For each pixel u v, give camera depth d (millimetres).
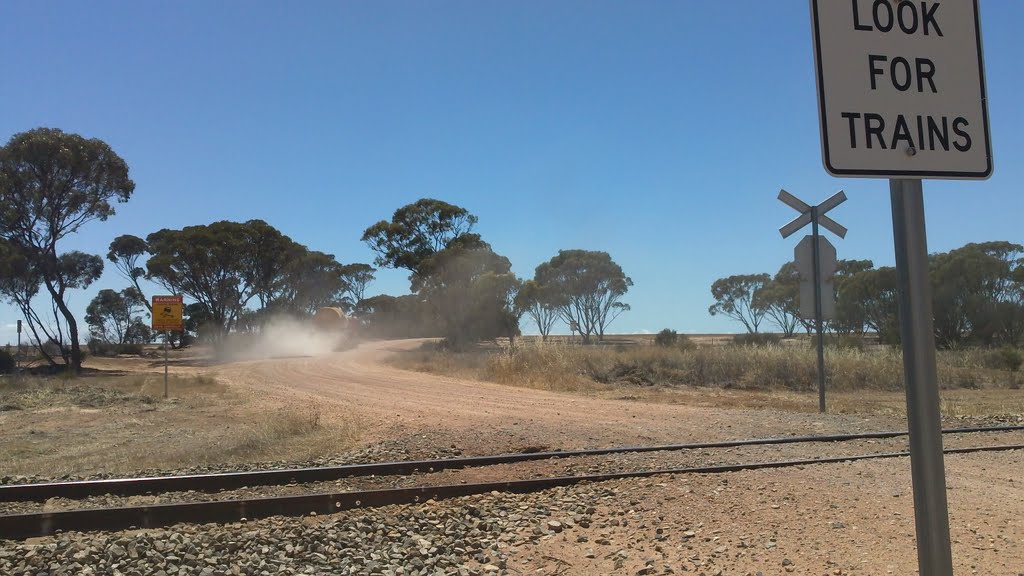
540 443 11258
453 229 63562
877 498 7117
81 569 5734
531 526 6676
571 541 6250
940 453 2344
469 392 21547
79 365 47188
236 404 20422
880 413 15266
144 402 21375
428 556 5938
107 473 9797
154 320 23438
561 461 9539
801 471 8484
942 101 2531
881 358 23734
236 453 11430
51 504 7895
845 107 2451
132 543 6203
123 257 69062
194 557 6000
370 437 12875
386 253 63750
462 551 6055
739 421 13469
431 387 23984
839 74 2461
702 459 9539
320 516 7328
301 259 70625
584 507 7180
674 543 6016
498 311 57500
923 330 2391
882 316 46281
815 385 22312
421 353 49688
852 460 9062
